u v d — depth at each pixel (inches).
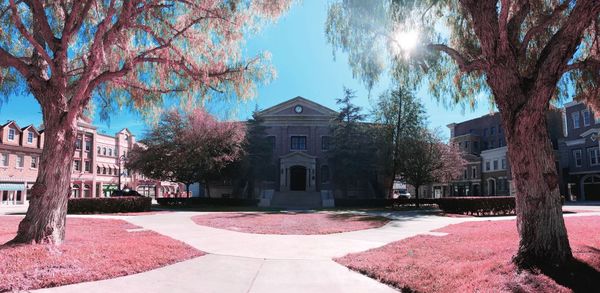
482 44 265.6
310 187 1685.5
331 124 1574.8
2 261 245.4
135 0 329.4
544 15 316.8
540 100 237.8
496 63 255.1
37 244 292.7
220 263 298.0
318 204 1467.8
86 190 2134.6
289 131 1825.8
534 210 238.8
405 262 283.7
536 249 234.5
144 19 374.0
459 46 385.1
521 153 245.4
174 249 339.6
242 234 481.7
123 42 350.6
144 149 1283.2
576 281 207.8
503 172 2123.5
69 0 376.2
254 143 1531.7
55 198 315.0
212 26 365.1
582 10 221.3
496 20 260.1
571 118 1825.8
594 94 351.9
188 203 1336.1
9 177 1659.7
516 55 258.5
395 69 376.5
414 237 431.8
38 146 1814.7
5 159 1653.5
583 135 1740.9
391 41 345.1
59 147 317.1
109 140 2395.4
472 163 2373.3
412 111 1247.5
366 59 343.0
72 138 325.1
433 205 1354.6
